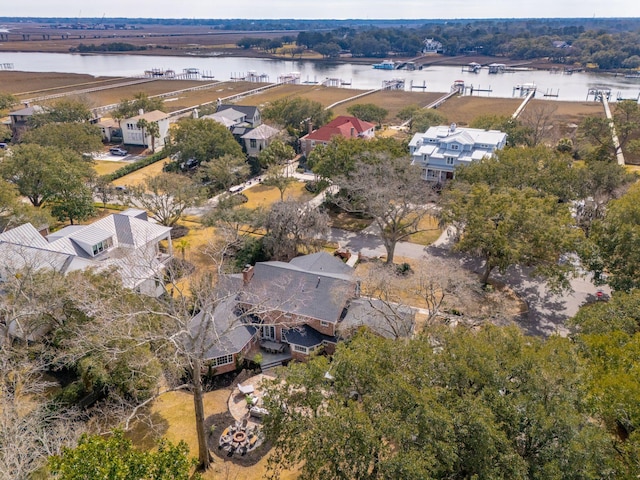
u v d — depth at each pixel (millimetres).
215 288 38156
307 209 56562
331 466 22609
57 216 61375
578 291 51312
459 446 21422
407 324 40156
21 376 31547
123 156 100688
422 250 59938
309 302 41594
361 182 55000
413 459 20047
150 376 30156
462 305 41531
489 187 58031
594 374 26344
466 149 80562
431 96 177875
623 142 98250
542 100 170875
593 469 21000
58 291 33594
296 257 51750
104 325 29406
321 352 41031
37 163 62250
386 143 69875
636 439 22141
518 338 26672
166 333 32438
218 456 31656
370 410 23219
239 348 39344
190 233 63875
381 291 41812
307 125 114125
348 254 57312
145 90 185875
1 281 40719
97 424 29438
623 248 43344
